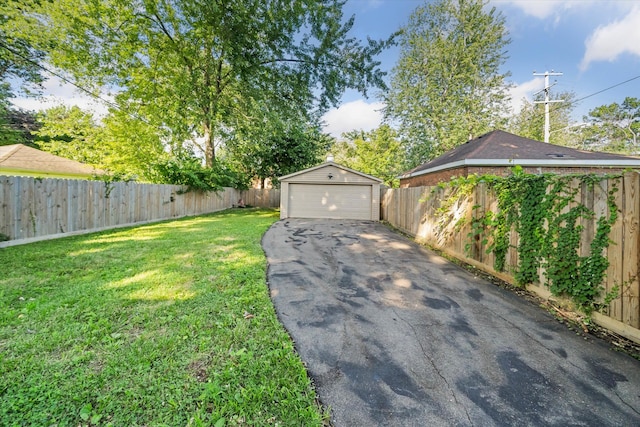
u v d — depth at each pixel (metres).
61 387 1.88
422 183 13.57
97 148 14.89
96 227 8.07
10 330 2.56
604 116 34.03
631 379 2.18
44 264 4.59
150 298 3.36
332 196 13.72
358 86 14.20
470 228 5.46
